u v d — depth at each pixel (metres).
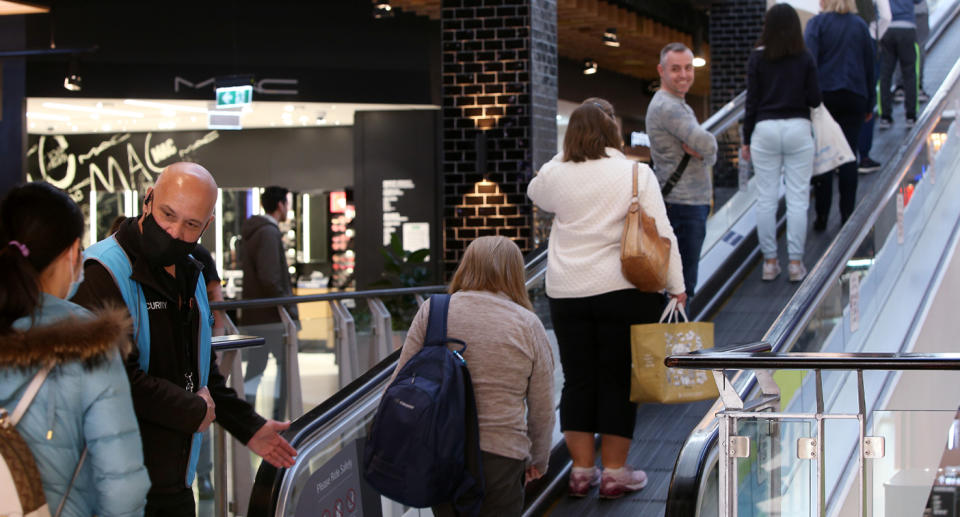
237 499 4.75
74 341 1.97
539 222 8.32
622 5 12.73
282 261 7.08
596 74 16.23
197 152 16.05
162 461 2.51
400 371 3.03
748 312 6.20
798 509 2.76
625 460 4.12
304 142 15.70
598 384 4.07
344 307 6.37
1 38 13.18
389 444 2.90
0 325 1.98
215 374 2.86
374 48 13.56
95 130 16.33
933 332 6.83
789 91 6.18
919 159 6.80
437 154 14.16
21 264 2.01
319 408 3.37
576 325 4.04
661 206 3.92
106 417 2.00
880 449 2.68
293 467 3.07
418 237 14.19
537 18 8.32
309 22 13.45
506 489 3.10
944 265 7.22
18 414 1.94
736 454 2.75
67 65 13.19
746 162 7.07
